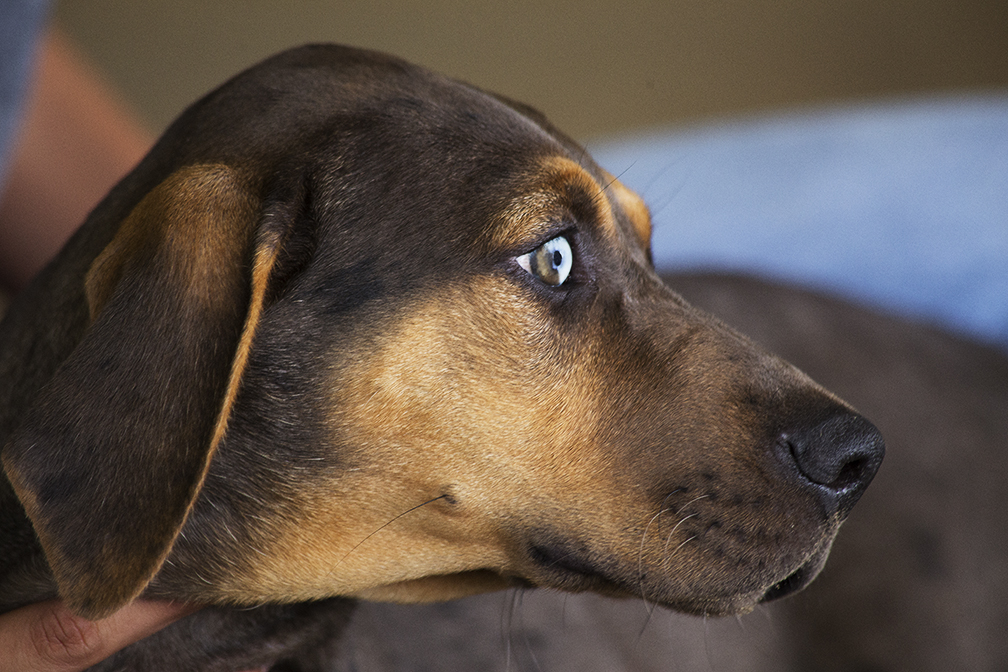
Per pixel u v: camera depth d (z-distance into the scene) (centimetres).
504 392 232
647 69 855
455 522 238
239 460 234
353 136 236
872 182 459
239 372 211
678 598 237
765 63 859
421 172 234
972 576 356
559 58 863
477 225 231
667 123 794
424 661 301
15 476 205
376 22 889
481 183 234
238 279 216
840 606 356
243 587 239
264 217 221
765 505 231
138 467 206
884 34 884
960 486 364
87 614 205
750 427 234
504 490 235
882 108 523
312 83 246
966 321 418
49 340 240
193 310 210
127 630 229
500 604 321
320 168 232
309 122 238
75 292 237
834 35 885
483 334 231
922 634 353
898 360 387
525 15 895
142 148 486
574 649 324
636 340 244
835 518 232
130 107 804
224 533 236
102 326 209
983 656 355
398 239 230
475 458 233
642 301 251
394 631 302
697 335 246
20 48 354
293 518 236
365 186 232
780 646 357
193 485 204
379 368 228
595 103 824
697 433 234
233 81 254
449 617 313
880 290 430
